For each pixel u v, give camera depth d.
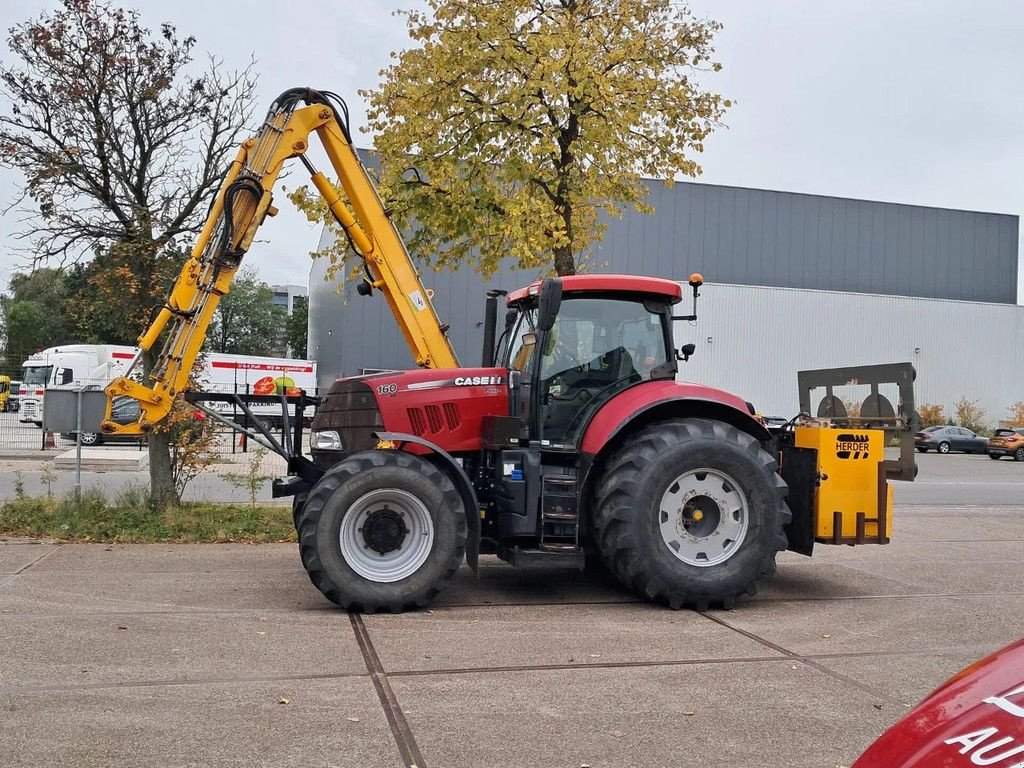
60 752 3.78
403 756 3.82
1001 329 46.94
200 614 6.28
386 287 8.33
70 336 55.78
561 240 11.13
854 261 50.06
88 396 10.64
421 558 6.49
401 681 4.84
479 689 4.73
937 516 13.54
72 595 6.80
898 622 6.48
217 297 7.75
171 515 10.08
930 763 1.93
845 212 49.75
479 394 7.27
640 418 7.13
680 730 4.20
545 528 6.88
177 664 5.06
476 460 7.30
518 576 8.05
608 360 7.34
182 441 10.57
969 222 52.50
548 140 11.25
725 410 7.18
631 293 7.45
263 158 7.86
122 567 8.00
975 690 2.11
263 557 8.65
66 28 9.87
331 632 5.86
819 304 44.00
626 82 11.50
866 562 9.20
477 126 11.67
